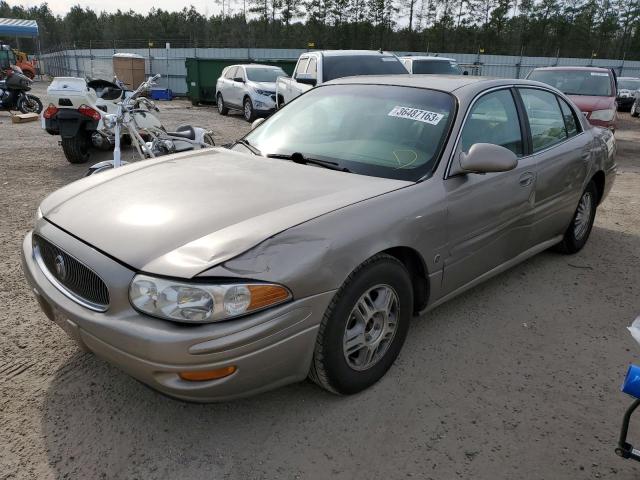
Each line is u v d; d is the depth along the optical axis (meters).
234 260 2.14
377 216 2.56
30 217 5.61
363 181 2.86
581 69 11.11
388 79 3.76
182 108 20.59
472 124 3.25
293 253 2.24
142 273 2.15
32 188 6.93
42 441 2.38
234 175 2.96
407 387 2.80
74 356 3.02
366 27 58.94
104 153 9.64
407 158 3.07
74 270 2.41
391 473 2.25
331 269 2.32
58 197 2.95
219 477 2.21
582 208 4.68
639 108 19.73
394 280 2.69
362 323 2.59
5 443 2.36
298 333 2.26
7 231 5.11
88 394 2.70
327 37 58.38
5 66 26.58
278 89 12.87
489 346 3.23
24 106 15.89
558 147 4.04
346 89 3.78
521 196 3.55
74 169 8.26
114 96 9.73
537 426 2.55
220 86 17.42
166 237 2.29
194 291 2.06
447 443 2.42
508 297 3.90
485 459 2.34
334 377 2.52
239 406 2.63
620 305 3.84
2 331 3.27
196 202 2.58
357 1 58.84
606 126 9.61
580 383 2.90
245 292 2.10
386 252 2.75
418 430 2.50
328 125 3.51
